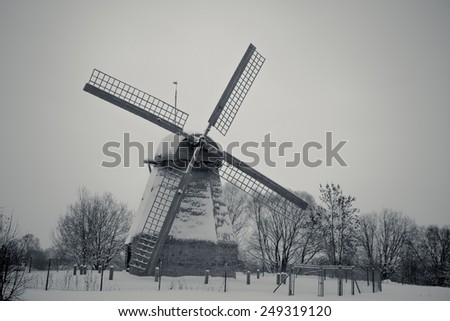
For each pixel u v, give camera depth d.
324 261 49.38
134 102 27.69
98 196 51.41
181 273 26.52
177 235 26.91
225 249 27.55
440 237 53.81
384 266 49.59
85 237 46.47
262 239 54.50
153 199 28.19
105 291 22.00
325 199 33.41
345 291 25.94
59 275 28.30
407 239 53.09
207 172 28.12
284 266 49.44
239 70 28.42
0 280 18.16
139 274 26.39
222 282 26.39
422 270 54.62
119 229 51.50
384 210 53.56
